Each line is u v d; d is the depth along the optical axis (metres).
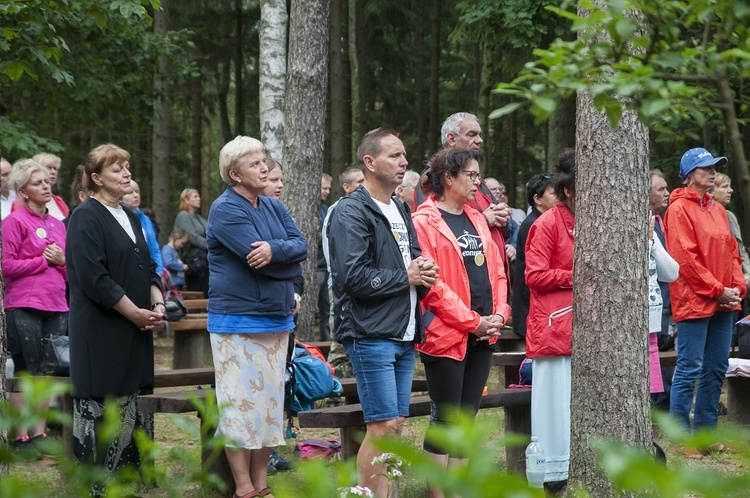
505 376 8.20
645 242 4.89
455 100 30.20
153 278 5.95
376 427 4.81
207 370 6.95
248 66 30.34
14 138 15.34
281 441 5.44
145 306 5.66
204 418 1.68
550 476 5.73
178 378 6.69
